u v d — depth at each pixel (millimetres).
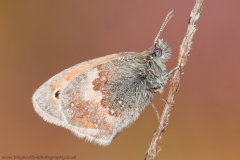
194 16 155
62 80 160
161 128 154
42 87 160
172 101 155
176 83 155
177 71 155
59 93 160
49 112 160
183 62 155
